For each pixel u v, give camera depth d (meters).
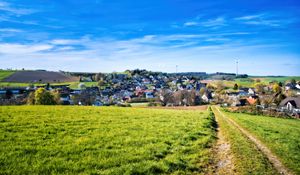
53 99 102.50
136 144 18.92
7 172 12.05
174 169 14.11
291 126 44.47
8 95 129.62
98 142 18.70
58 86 191.50
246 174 14.00
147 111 47.44
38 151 15.50
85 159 14.69
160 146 18.69
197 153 17.69
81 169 13.17
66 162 13.88
